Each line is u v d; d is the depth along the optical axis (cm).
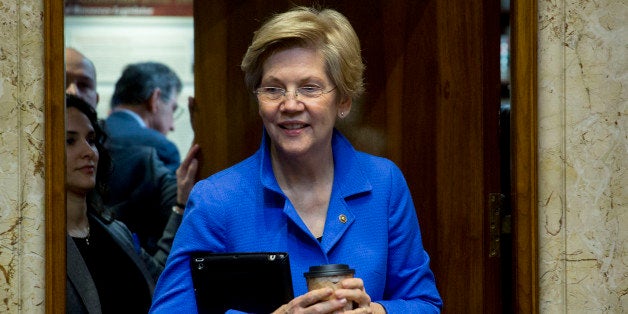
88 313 284
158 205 475
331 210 221
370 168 229
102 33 575
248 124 317
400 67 306
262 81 215
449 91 301
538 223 254
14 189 242
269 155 227
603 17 254
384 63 307
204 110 320
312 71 211
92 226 322
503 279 299
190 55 573
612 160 254
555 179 254
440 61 302
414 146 305
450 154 300
